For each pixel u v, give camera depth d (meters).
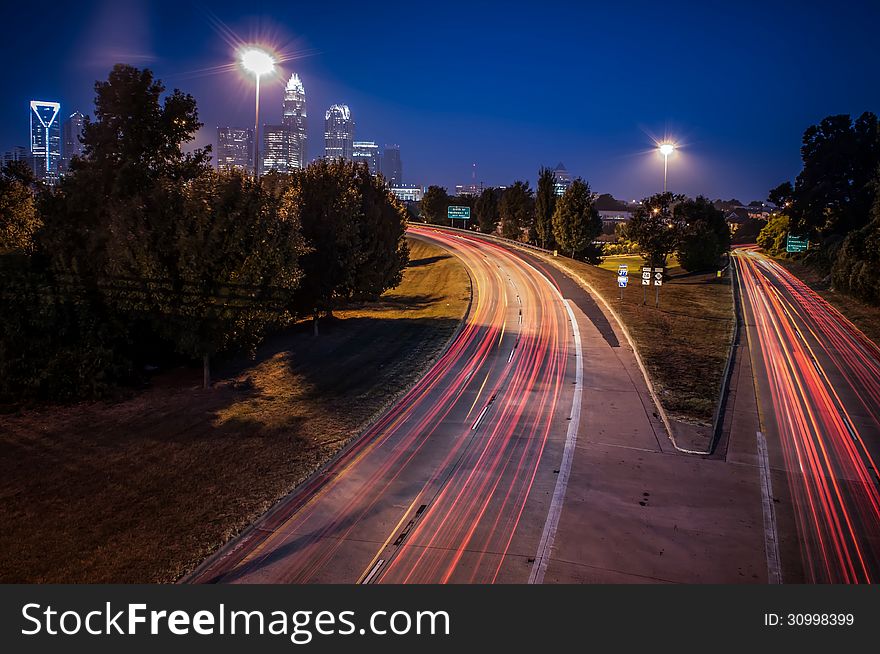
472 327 35.78
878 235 43.47
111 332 21.44
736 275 67.50
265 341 30.03
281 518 13.39
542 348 30.53
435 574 11.28
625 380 24.97
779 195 92.62
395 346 30.08
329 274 30.30
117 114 23.05
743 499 14.50
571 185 70.00
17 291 19.77
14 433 17.61
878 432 19.33
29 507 13.43
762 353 30.53
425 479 15.50
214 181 21.44
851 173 82.94
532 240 88.31
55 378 19.92
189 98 24.16
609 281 53.75
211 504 13.74
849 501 14.44
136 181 23.34
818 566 11.63
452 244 79.75
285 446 17.22
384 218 36.84
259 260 20.86
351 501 14.25
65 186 23.25
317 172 32.25
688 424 19.62
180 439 17.53
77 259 21.45
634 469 16.25
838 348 31.89
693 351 29.67
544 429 19.28
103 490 14.32
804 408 21.83
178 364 25.05
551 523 13.22
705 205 71.38
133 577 11.04
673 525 13.16
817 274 66.94
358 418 19.70
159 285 19.97
